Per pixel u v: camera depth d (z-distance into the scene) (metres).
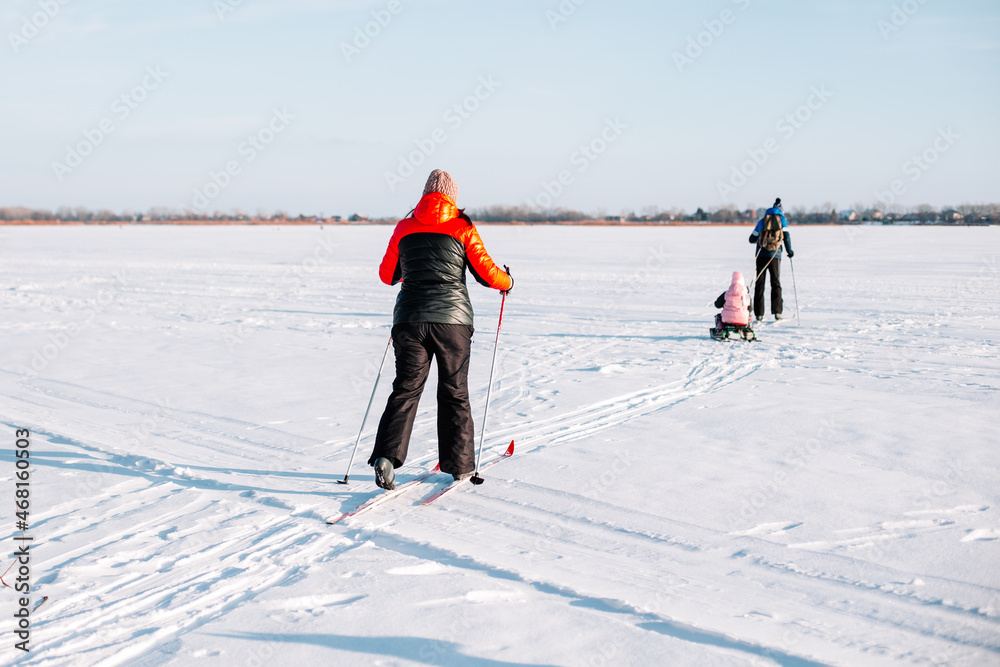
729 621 2.38
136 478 3.91
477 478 3.75
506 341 8.88
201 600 2.53
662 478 3.81
